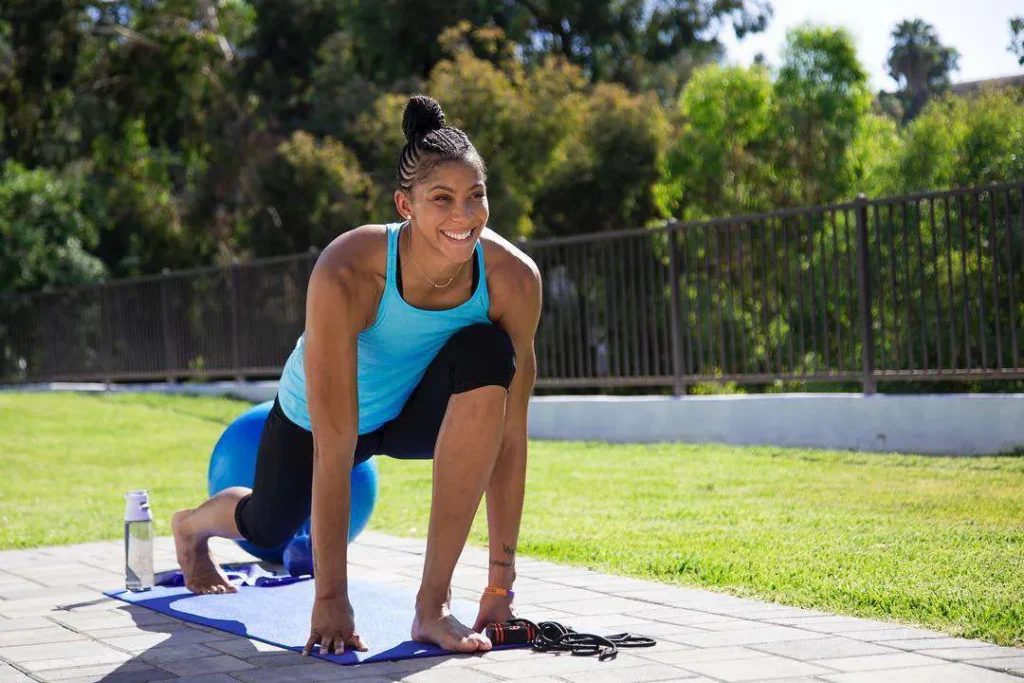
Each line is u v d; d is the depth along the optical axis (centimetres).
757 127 1878
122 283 1809
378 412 418
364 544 647
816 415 968
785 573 497
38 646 411
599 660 362
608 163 2034
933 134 1436
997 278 866
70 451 1181
